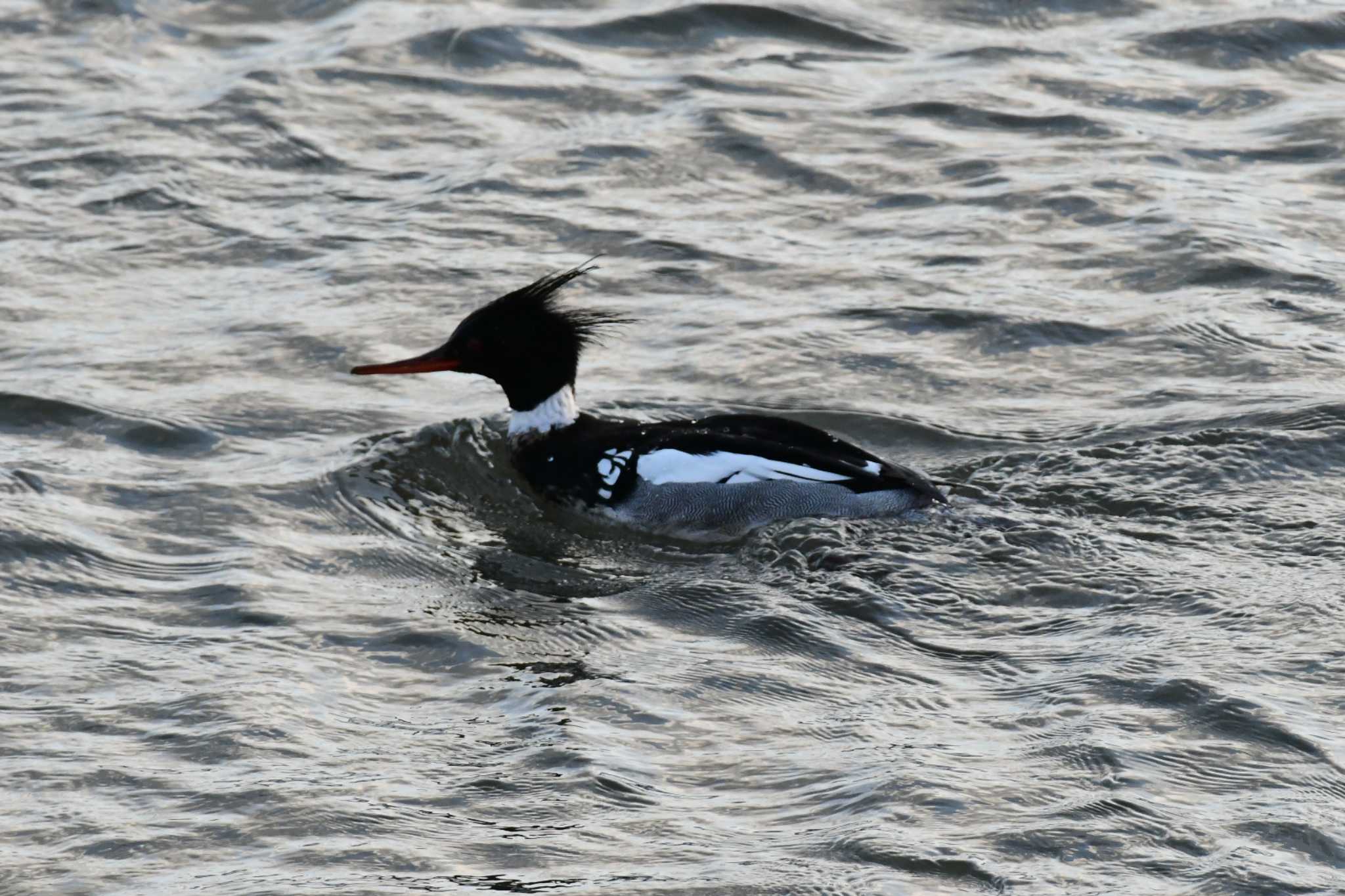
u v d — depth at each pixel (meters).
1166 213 18.36
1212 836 8.74
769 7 23.45
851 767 9.48
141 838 8.89
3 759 9.59
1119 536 12.40
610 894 8.39
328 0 24.03
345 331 16.41
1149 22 23.17
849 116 20.92
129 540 12.58
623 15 23.45
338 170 19.78
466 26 23.03
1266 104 21.05
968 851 8.64
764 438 13.53
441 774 9.52
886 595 11.66
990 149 20.06
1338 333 15.95
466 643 11.16
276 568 12.24
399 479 13.90
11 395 14.84
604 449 13.86
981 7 23.77
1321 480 13.22
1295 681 10.27
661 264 17.70
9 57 22.14
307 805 9.18
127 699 10.30
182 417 14.67
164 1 23.77
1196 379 15.22
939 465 13.91
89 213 18.66
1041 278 17.25
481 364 14.30
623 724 10.05
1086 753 9.51
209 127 20.50
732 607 11.65
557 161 19.92
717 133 20.41
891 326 16.38
